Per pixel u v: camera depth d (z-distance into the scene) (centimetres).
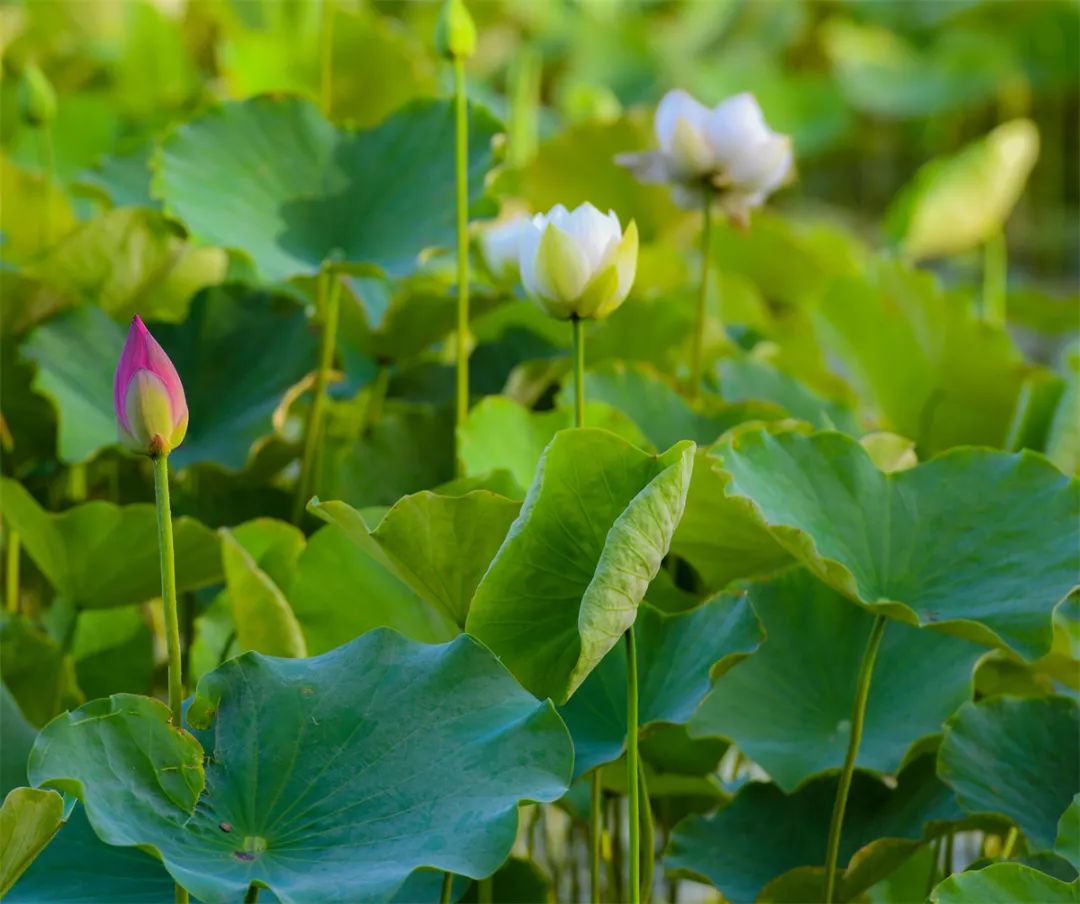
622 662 534
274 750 506
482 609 511
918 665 546
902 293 604
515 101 807
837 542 530
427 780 503
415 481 572
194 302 579
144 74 859
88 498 595
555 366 579
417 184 574
